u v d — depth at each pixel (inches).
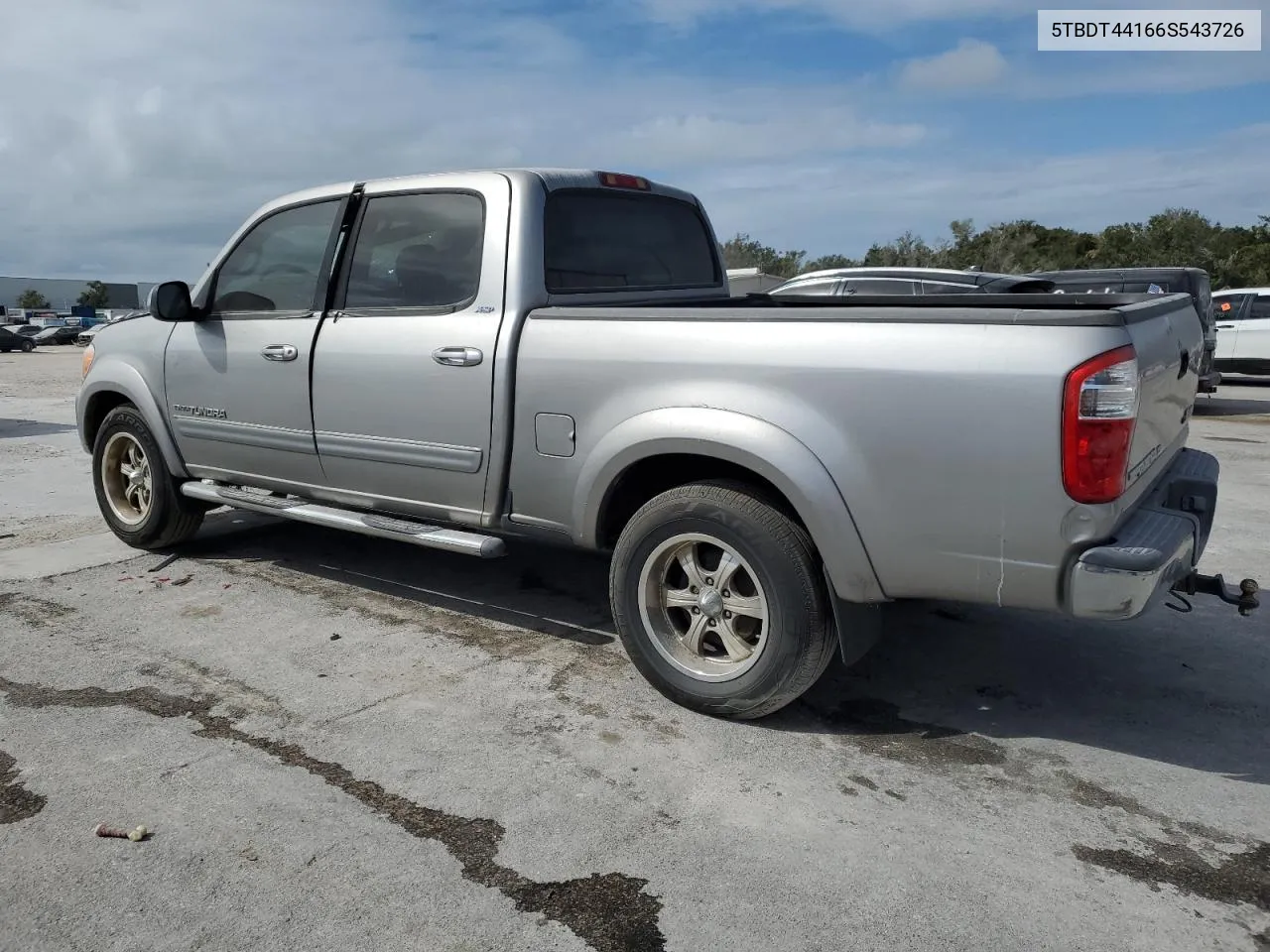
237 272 187.6
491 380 148.6
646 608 139.0
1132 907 96.2
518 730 132.1
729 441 125.6
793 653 127.2
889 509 118.4
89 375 214.4
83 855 103.8
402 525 163.6
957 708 140.8
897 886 99.3
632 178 177.8
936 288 412.8
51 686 144.9
